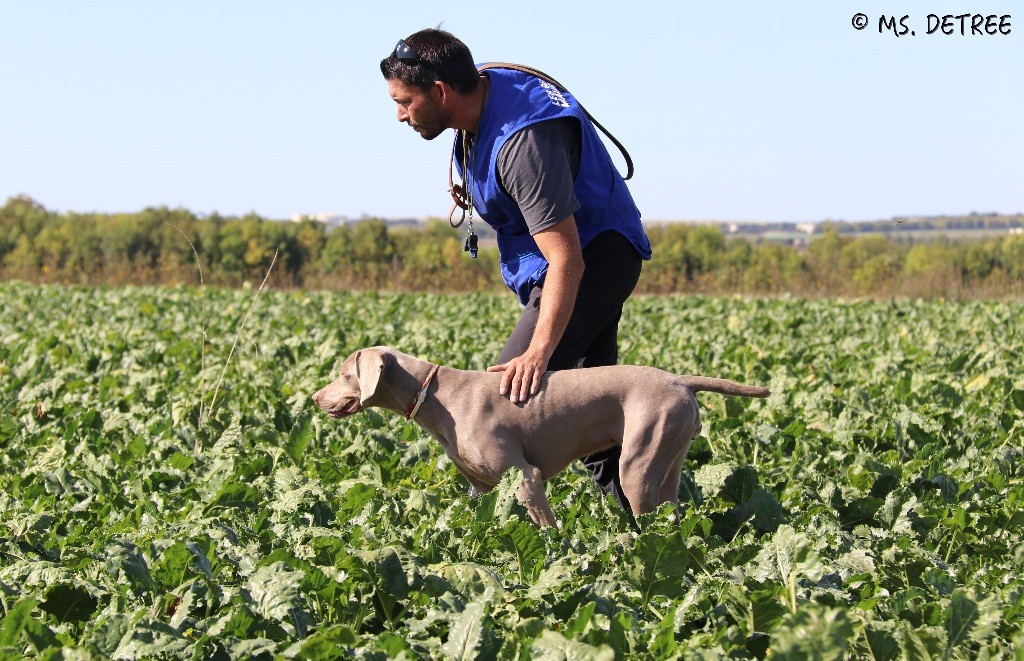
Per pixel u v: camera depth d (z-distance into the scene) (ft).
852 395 37.01
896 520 21.63
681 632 15.25
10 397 38.58
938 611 15.03
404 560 16.12
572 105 21.67
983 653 13.88
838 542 18.94
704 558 17.53
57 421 32.83
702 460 27.02
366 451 27.73
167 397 37.45
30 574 16.65
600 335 24.22
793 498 23.59
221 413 32.07
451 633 13.85
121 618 14.16
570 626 14.07
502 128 21.08
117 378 41.11
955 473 26.18
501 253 23.82
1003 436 30.68
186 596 15.42
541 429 20.95
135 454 28.12
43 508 22.99
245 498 22.31
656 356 48.96
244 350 50.83
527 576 17.49
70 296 94.58
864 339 60.08
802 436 29.50
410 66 21.13
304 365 44.86
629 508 23.17
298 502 21.16
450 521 20.02
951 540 20.17
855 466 25.36
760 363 47.19
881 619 15.42
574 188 22.13
